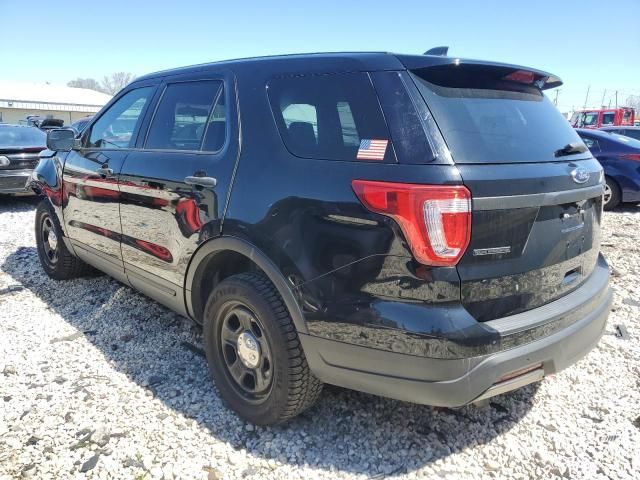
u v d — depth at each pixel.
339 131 2.43
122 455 2.58
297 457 2.59
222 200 2.79
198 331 3.96
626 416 2.93
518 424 2.86
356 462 2.56
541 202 2.31
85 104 47.00
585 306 2.59
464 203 2.09
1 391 3.11
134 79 4.08
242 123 2.84
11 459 2.54
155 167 3.32
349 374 2.37
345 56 2.57
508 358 2.20
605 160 9.41
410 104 2.27
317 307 2.38
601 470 2.52
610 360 3.54
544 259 2.40
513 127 2.48
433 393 2.16
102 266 4.20
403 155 2.19
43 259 5.16
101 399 3.04
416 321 2.13
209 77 3.21
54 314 4.28
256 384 2.77
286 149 2.60
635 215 9.05
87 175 4.09
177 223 3.12
